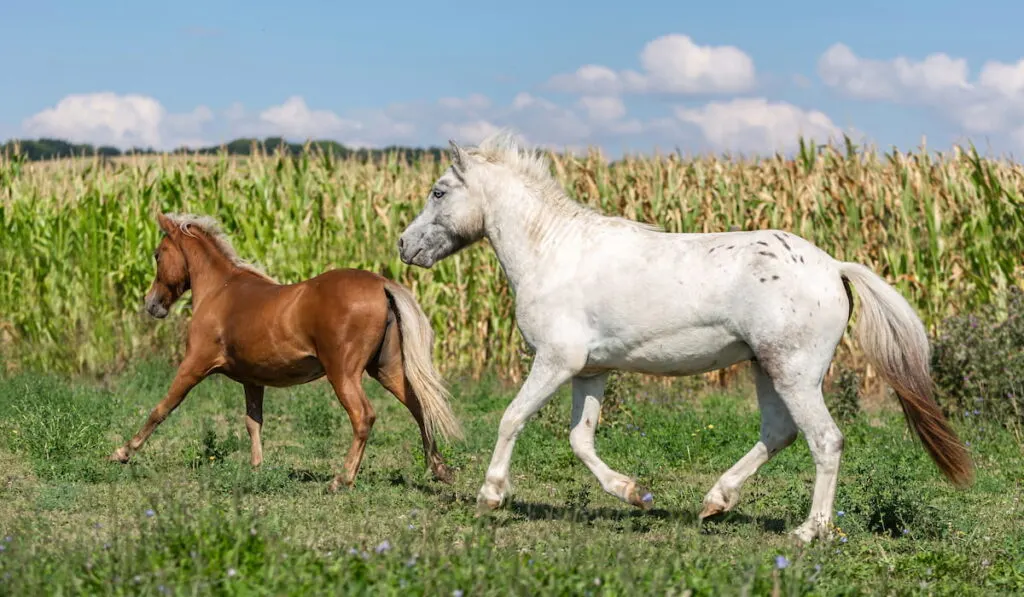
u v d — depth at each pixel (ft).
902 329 20.75
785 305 20.29
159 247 29.86
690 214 51.31
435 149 58.90
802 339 20.38
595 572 15.19
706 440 33.91
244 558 15.16
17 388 40.22
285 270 52.13
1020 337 39.01
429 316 51.57
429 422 26.94
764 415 22.06
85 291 50.39
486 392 46.01
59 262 50.96
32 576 14.34
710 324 20.98
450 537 19.29
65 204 53.42
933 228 48.03
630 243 22.21
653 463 31.48
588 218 23.03
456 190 24.41
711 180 54.44
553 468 30.83
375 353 26.48
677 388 45.50
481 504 22.75
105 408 37.24
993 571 18.39
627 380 42.22
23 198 53.78
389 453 32.58
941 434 20.71
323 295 25.85
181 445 31.40
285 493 25.08
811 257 20.89
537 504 25.39
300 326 26.18
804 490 26.14
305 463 30.30
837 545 19.89
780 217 50.90
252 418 28.84
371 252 53.11
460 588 14.29
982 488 27.78
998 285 46.26
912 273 48.19
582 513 24.03
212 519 16.58
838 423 38.42
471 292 51.80
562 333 22.36
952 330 40.78
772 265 20.49
